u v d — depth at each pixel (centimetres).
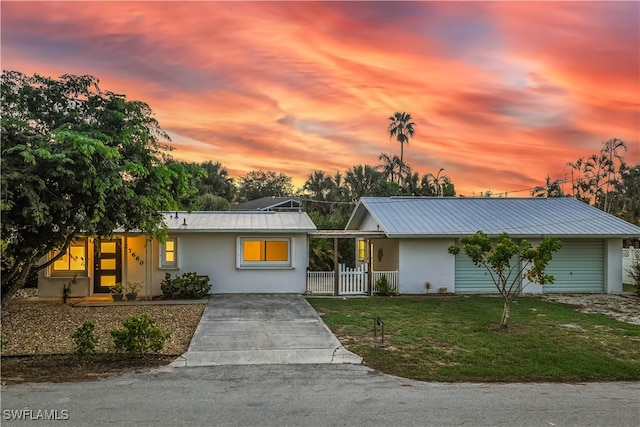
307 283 1633
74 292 1516
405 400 606
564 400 618
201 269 1586
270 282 1619
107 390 627
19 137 892
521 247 1085
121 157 1005
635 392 662
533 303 1459
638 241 3142
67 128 965
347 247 2450
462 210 1914
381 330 1014
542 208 1978
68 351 823
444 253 1659
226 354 836
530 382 708
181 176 1191
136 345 778
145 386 649
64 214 923
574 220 1811
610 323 1154
